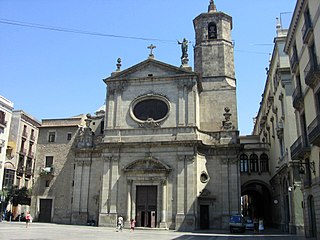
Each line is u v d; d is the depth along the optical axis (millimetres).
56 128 47125
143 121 40000
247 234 31500
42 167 45938
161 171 37281
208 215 37188
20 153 57062
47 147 46594
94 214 40812
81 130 45688
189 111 39094
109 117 41062
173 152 37875
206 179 38312
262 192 54031
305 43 23391
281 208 37938
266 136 50719
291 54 28391
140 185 37969
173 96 40250
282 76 32812
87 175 42375
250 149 49625
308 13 23234
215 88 44594
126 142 39000
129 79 41719
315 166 22625
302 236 27750
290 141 30969
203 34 47125
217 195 37750
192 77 40125
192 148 37250
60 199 44000
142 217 37406
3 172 48812
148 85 41375
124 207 37688
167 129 38938
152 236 26984
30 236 23125
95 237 24188
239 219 33781
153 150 38438
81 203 41531
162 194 36750
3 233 24750
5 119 48750
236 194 37312
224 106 43781
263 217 53438
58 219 43219
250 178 48656
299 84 26453
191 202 35812
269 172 48062
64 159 45531
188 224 35156
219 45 46188
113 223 37188
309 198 24953
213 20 47438
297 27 25859
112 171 38844
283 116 33812
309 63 22531
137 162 38094
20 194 50969
